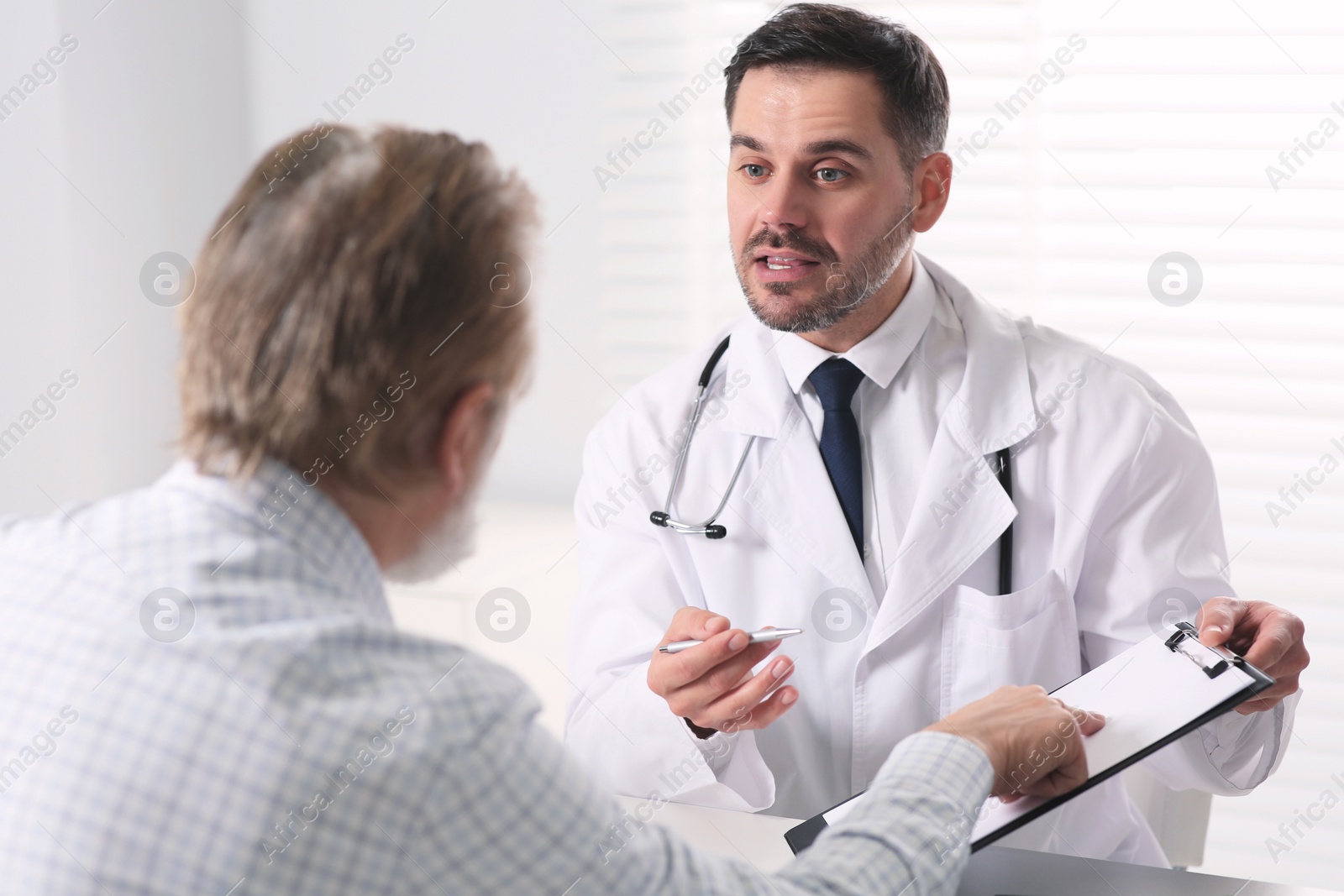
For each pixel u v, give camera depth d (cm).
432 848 52
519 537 197
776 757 118
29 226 191
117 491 202
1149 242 181
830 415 121
